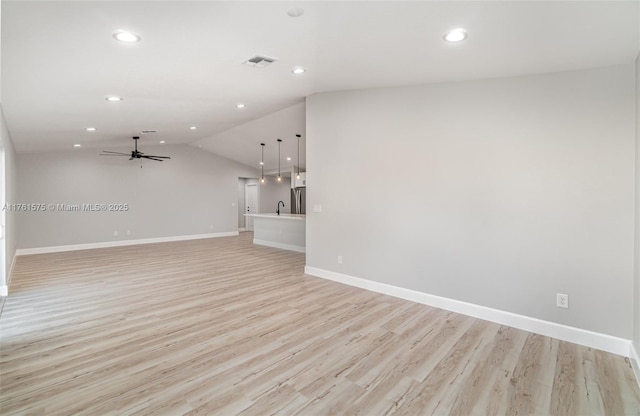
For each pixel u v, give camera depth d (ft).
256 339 9.36
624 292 8.50
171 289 14.42
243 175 37.45
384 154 13.30
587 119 8.95
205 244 29.01
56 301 12.82
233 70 10.85
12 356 8.39
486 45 8.09
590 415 6.16
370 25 7.41
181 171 32.32
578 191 9.11
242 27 7.55
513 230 10.19
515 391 6.89
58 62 8.98
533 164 9.80
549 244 9.58
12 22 6.68
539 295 9.77
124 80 11.07
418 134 12.26
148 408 6.29
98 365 7.93
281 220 26.68
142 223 29.76
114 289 14.47
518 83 10.00
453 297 11.56
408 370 7.71
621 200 8.52
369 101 13.71
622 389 6.97
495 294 10.60
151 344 9.05
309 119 16.06
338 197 15.10
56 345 9.02
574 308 9.20
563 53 8.15
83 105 13.43
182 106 15.72
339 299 12.89
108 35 7.67
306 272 17.08
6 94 11.05
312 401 6.54
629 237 8.43
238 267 18.99
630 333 8.44
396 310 11.64
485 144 10.67
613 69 8.60
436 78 11.13
